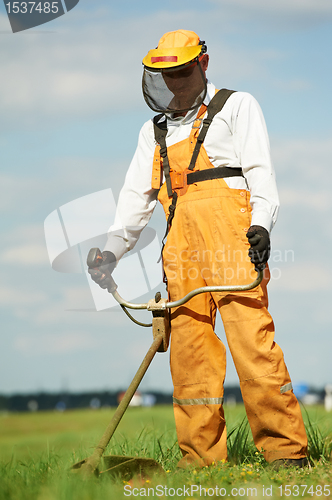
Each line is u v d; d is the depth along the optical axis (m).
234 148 6.11
